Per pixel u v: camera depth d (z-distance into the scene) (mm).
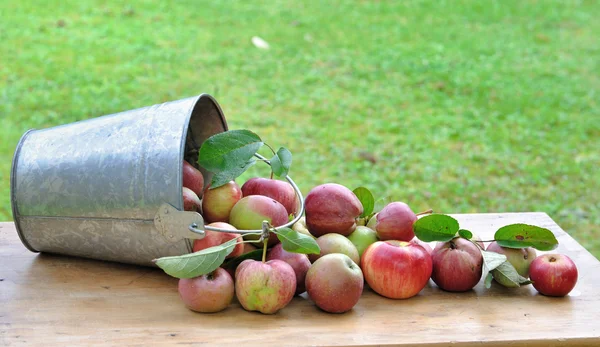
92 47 6688
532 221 2188
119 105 5305
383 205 2020
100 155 1719
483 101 5824
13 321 1568
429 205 4035
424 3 8961
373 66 6637
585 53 7242
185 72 6168
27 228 1823
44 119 4961
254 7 8438
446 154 4773
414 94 5934
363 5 8781
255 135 1820
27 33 6945
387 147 4836
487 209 4027
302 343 1490
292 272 1605
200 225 1626
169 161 1628
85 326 1553
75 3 8156
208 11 8172
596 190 4332
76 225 1771
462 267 1708
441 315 1626
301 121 5234
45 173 1770
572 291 1757
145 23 7582
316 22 7953
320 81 6152
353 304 1609
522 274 1782
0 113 5012
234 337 1513
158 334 1522
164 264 1551
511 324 1587
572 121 5426
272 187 1852
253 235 1720
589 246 3678
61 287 1737
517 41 7582
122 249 1778
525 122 5387
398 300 1700
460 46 7340
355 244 1809
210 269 1560
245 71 6297
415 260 1666
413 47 7250
